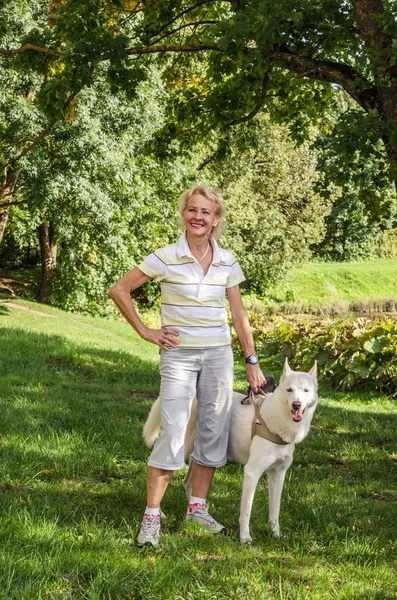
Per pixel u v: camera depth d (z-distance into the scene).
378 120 6.75
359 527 4.70
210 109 10.41
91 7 8.00
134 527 4.22
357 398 12.72
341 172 9.02
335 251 49.56
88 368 11.63
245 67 8.87
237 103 10.18
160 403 4.11
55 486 4.91
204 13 10.62
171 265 4.09
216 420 4.20
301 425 4.12
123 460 5.86
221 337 4.17
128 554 3.72
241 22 7.17
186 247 4.11
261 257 32.97
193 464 4.35
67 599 3.12
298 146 11.51
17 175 19.97
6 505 4.33
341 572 3.80
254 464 4.14
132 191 22.95
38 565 3.42
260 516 4.67
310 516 4.79
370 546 4.22
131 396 9.39
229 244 30.95
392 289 42.25
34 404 7.67
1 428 6.38
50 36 8.52
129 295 4.10
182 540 4.02
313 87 10.56
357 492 5.66
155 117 21.16
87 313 25.39
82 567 3.47
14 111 17.39
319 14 7.52
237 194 30.30
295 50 8.02
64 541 3.77
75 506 4.50
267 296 35.00
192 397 4.14
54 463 5.43
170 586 3.36
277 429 4.09
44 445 5.90
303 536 4.29
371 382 13.40
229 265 4.26
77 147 19.02
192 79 11.70
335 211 47.78
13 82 17.83
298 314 32.41
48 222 26.36
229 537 4.18
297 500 5.16
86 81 7.96
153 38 10.03
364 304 34.53
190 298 4.09
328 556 4.06
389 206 9.60
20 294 29.31
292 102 11.05
